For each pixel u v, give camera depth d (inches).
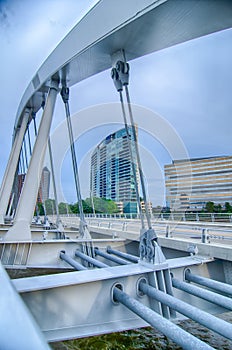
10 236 167.9
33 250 161.9
